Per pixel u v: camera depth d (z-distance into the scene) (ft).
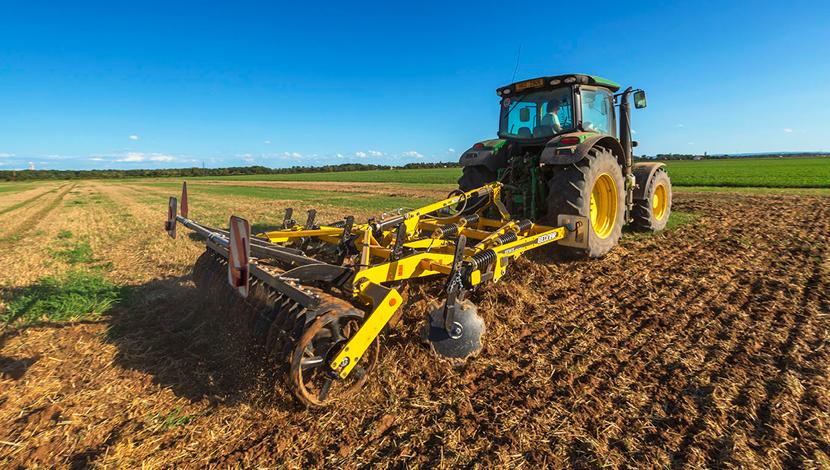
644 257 20.13
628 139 22.68
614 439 8.46
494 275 13.21
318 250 17.38
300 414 9.63
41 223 46.06
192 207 58.29
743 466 7.62
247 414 9.75
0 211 63.82
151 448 8.80
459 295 11.68
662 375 10.48
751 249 20.98
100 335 14.02
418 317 13.28
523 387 10.23
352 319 10.50
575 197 18.04
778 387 9.71
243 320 11.80
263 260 14.97
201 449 8.73
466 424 9.03
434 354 11.18
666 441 8.36
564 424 8.93
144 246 29.45
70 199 87.30
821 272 17.04
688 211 34.53
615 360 11.25
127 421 9.72
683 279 16.93
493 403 9.71
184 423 9.56
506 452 8.20
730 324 12.92
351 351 9.59
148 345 13.28
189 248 28.07
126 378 11.46
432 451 8.32
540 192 20.47
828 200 40.47
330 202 61.67
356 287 10.75
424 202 60.03
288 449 8.61
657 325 13.10
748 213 32.55
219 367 11.81
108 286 18.99
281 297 10.99
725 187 69.56
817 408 9.01
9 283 20.53
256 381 10.49
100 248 29.63
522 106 21.85
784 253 20.06
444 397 10.00
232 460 8.37
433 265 12.25
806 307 13.84
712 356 11.19
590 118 20.70
